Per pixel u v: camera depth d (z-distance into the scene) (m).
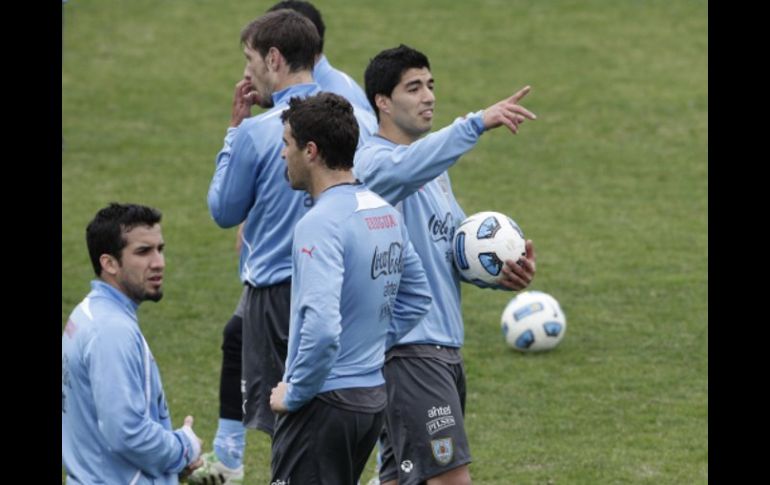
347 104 21.20
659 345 38.34
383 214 21.38
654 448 30.84
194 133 61.88
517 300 38.28
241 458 29.12
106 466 20.16
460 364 25.33
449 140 23.27
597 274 44.94
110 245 20.19
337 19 77.31
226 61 71.56
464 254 25.20
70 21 76.56
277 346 25.97
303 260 20.23
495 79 68.69
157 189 54.50
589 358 37.41
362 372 21.30
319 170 21.12
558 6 80.12
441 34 75.25
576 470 29.56
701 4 79.88
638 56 72.12
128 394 19.62
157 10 79.12
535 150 60.03
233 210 25.81
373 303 21.16
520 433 31.97
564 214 51.72
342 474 21.42
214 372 36.44
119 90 67.25
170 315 41.00
